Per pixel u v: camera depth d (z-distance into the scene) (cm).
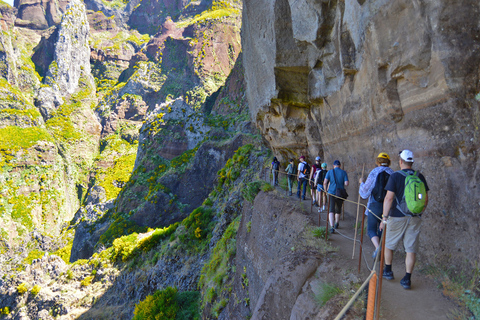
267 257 966
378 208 459
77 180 15988
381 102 609
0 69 17688
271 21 1155
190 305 1833
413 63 490
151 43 19738
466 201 408
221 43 16888
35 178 13788
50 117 17888
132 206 8381
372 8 585
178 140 10275
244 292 1166
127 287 3603
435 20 434
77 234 8606
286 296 524
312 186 968
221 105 11131
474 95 412
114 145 17625
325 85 963
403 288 396
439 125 461
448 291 368
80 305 3822
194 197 7744
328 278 469
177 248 3191
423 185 362
